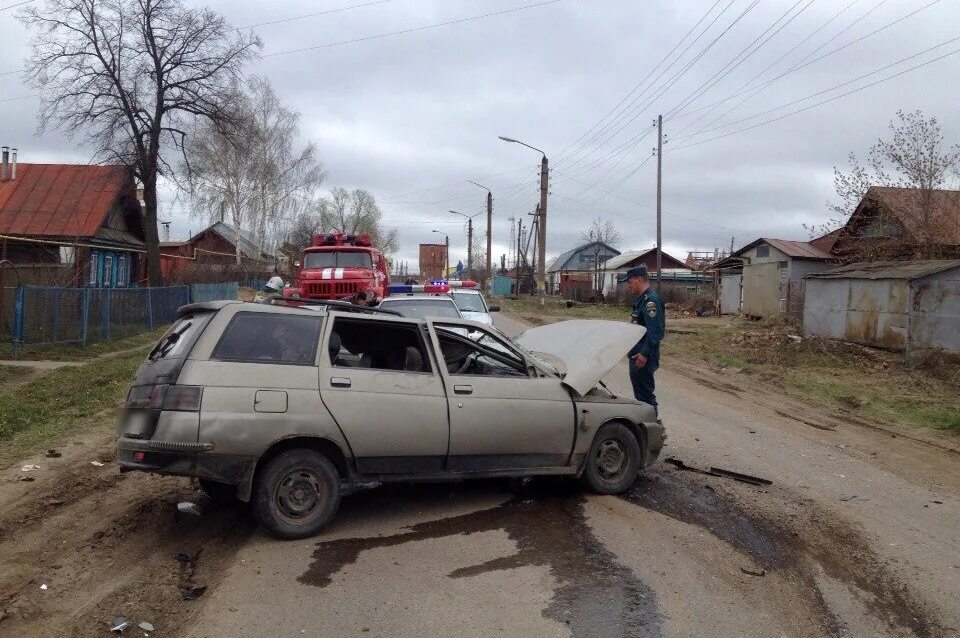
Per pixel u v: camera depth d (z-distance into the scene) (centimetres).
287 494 543
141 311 2242
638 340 703
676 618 429
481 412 607
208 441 512
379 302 1345
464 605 440
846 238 2564
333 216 7988
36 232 2802
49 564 504
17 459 769
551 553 525
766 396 1307
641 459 693
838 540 568
